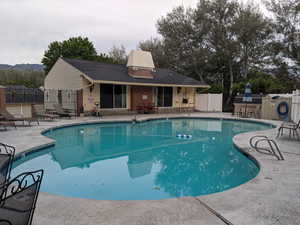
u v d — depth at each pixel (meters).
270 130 10.74
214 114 18.83
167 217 2.90
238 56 26.44
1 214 2.12
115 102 17.44
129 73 18.42
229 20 25.83
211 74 29.50
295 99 12.97
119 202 3.32
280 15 24.17
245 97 16.83
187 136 10.68
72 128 12.06
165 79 20.06
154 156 7.56
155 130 12.36
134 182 5.27
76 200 3.37
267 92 19.52
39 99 18.59
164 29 28.84
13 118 10.20
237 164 6.73
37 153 6.99
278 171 4.77
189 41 28.22
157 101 20.06
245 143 7.72
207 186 5.08
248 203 3.30
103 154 7.77
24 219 2.18
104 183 5.18
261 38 25.42
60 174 5.71
